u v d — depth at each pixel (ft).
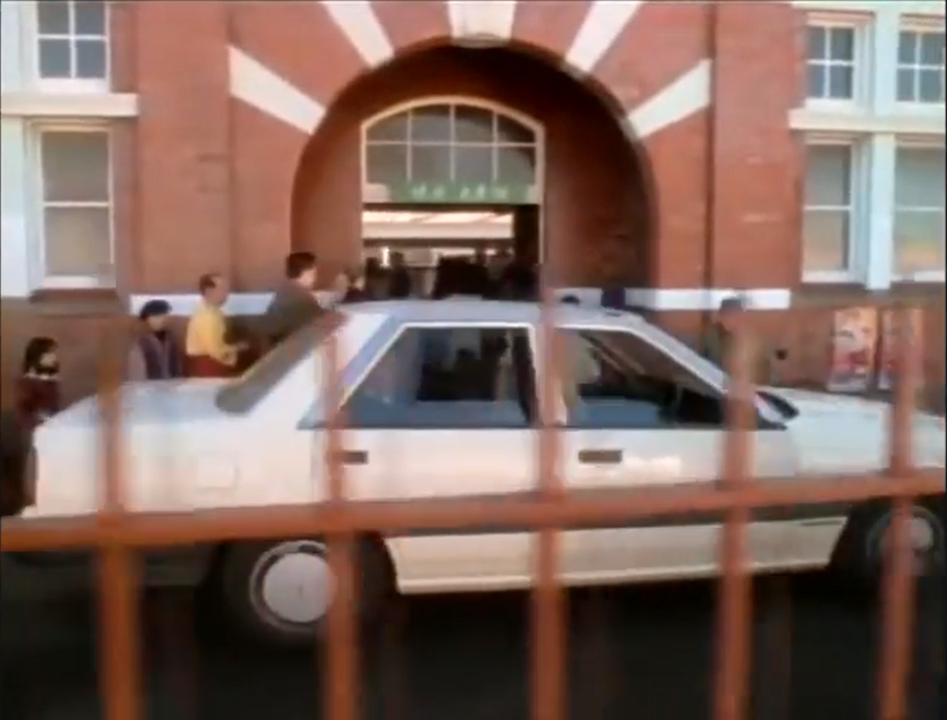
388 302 18.90
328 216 39.09
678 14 36.96
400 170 39.78
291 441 17.08
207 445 16.92
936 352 39.63
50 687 16.15
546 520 7.64
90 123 34.09
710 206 37.70
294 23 34.45
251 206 34.63
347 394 17.28
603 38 36.55
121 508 7.29
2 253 33.91
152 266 34.12
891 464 8.32
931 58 40.01
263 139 34.58
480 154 40.22
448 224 40.96
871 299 39.29
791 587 19.97
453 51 38.96
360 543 17.15
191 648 17.57
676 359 18.38
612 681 16.34
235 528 7.28
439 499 7.70
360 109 38.83
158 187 33.96
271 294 34.91
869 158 39.45
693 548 17.99
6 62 33.30
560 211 40.60
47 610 19.35
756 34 37.50
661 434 17.88
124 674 7.42
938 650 16.66
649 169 37.32
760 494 7.95
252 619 17.01
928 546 18.79
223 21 33.94
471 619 19.07
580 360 18.06
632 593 20.29
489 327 17.98
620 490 7.88
